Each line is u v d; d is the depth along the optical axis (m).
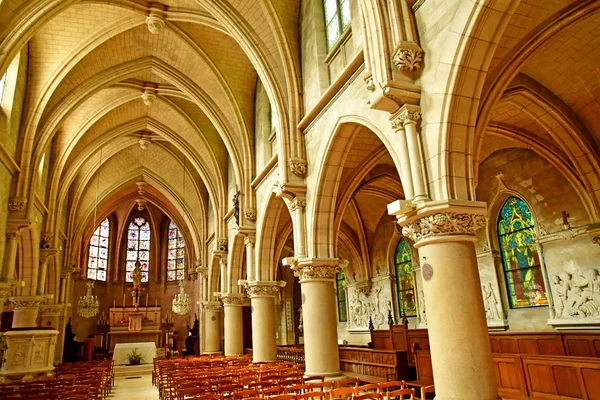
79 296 39.66
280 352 22.88
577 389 9.34
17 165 18.30
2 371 16.44
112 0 17.67
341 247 27.56
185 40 19.97
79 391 10.49
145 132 30.77
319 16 15.20
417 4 9.41
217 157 27.41
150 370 28.11
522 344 13.87
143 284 44.84
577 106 12.97
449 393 7.48
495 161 16.92
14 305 21.34
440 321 7.79
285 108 15.91
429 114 8.64
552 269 14.72
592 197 13.32
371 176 19.69
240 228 20.83
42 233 24.27
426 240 8.16
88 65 20.94
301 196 14.80
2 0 14.17
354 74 11.95
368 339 25.19
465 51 8.08
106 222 44.38
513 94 12.20
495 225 17.12
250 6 16.50
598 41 10.98
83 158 27.16
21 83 18.61
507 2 7.79
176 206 36.09
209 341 30.12
